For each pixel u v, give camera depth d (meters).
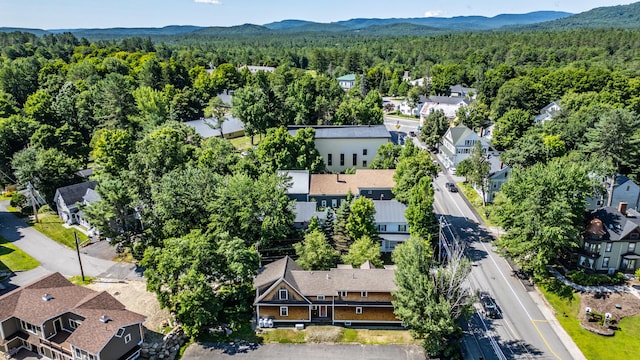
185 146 80.00
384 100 178.88
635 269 57.34
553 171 55.78
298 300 47.69
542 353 44.19
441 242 61.09
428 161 70.62
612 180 72.81
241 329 47.91
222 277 51.28
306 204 67.88
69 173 77.50
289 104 109.25
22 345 45.09
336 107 118.75
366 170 78.50
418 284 42.94
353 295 47.50
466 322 48.66
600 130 82.94
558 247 56.03
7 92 123.94
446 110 138.88
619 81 133.62
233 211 58.22
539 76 155.38
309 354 44.19
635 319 48.81
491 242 65.50
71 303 45.56
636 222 57.66
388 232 63.31
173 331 45.91
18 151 84.38
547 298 52.69
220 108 122.19
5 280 55.31
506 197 60.41
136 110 104.69
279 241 62.41
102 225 57.28
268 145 81.81
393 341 46.03
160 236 58.56
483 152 83.94
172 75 147.75
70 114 104.75
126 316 43.78
